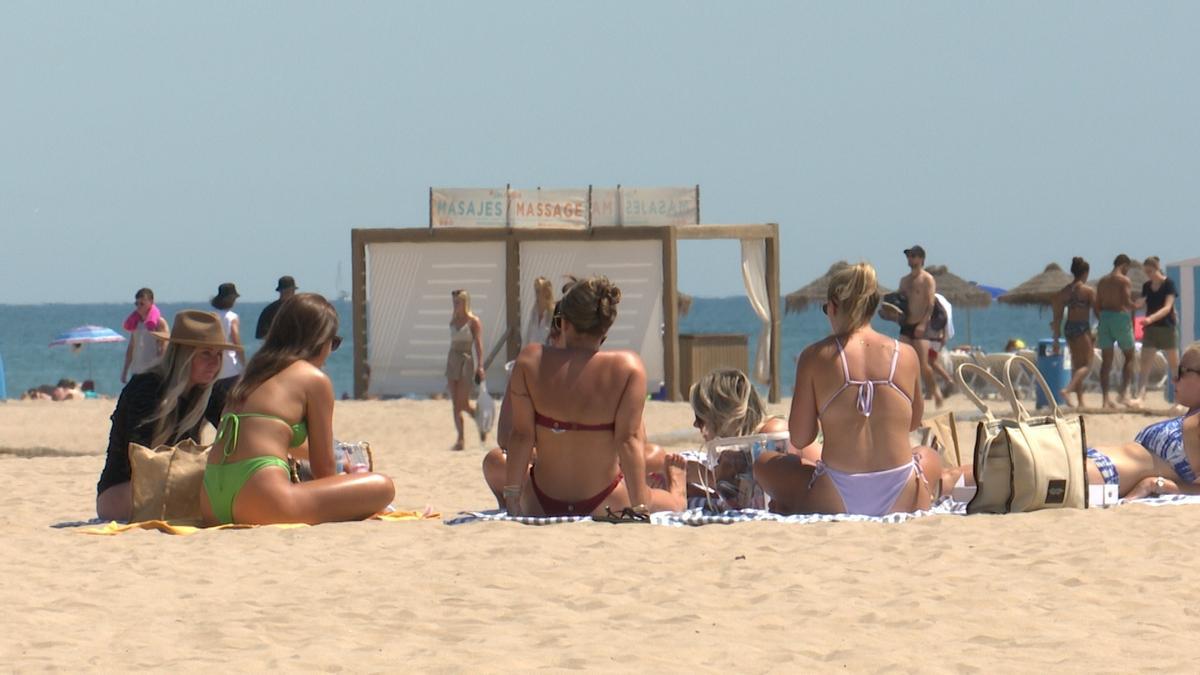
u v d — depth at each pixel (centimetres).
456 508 3925
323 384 3212
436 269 8881
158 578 2597
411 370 8931
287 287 5894
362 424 7331
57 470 4791
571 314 3186
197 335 3409
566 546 2817
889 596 2362
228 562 2725
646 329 8581
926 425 3625
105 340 17925
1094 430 6488
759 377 8875
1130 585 2408
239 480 3138
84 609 2347
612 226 8631
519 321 8744
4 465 4966
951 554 2670
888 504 3116
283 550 2839
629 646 2064
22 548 2938
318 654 2028
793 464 3189
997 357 9519
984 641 2075
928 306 7388
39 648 2081
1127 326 7356
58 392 13288
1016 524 2959
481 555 2750
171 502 3262
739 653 2019
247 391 3189
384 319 8950
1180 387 3394
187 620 2261
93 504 3909
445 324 8875
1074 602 2305
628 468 3138
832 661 1983
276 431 3170
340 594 2444
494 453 3472
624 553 2738
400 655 2028
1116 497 3259
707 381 3369
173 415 3428
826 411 3131
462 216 8806
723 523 3072
